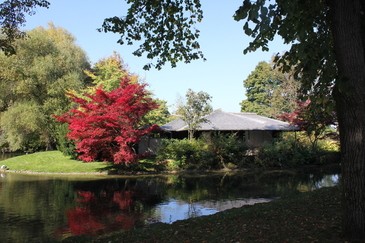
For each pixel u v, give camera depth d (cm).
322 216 755
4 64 3328
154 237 710
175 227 779
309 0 672
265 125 3234
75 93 3341
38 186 1828
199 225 775
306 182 1884
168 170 2519
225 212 908
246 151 2816
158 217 1116
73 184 1906
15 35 1052
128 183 1947
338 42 575
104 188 1761
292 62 833
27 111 3341
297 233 643
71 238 805
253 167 2667
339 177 2077
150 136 3059
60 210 1234
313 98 811
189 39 972
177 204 1329
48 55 3519
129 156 2316
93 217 1126
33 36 3512
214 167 2633
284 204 924
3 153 4609
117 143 2445
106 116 2253
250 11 475
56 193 1606
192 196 1505
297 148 2834
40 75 3412
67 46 4038
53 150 3634
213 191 1636
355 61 563
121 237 749
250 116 3731
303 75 824
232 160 2720
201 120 2950
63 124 2994
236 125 3170
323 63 772
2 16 973
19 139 3484
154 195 1541
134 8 904
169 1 902
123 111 2320
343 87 553
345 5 570
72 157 2927
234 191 1622
